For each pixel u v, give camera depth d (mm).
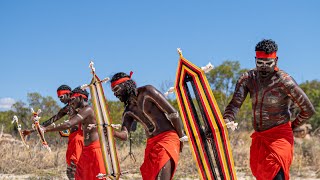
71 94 8422
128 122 6680
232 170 5875
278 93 6066
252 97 6238
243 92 6277
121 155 15055
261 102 6156
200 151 6039
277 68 6113
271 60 5910
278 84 6043
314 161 13852
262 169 6051
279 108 6117
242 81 6285
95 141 7996
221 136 5906
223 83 28766
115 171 6570
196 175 12672
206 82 5957
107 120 6629
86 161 8000
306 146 15141
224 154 5891
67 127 8031
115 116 20344
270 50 5887
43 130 8398
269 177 5977
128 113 6652
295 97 6027
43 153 15445
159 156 6297
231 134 17797
